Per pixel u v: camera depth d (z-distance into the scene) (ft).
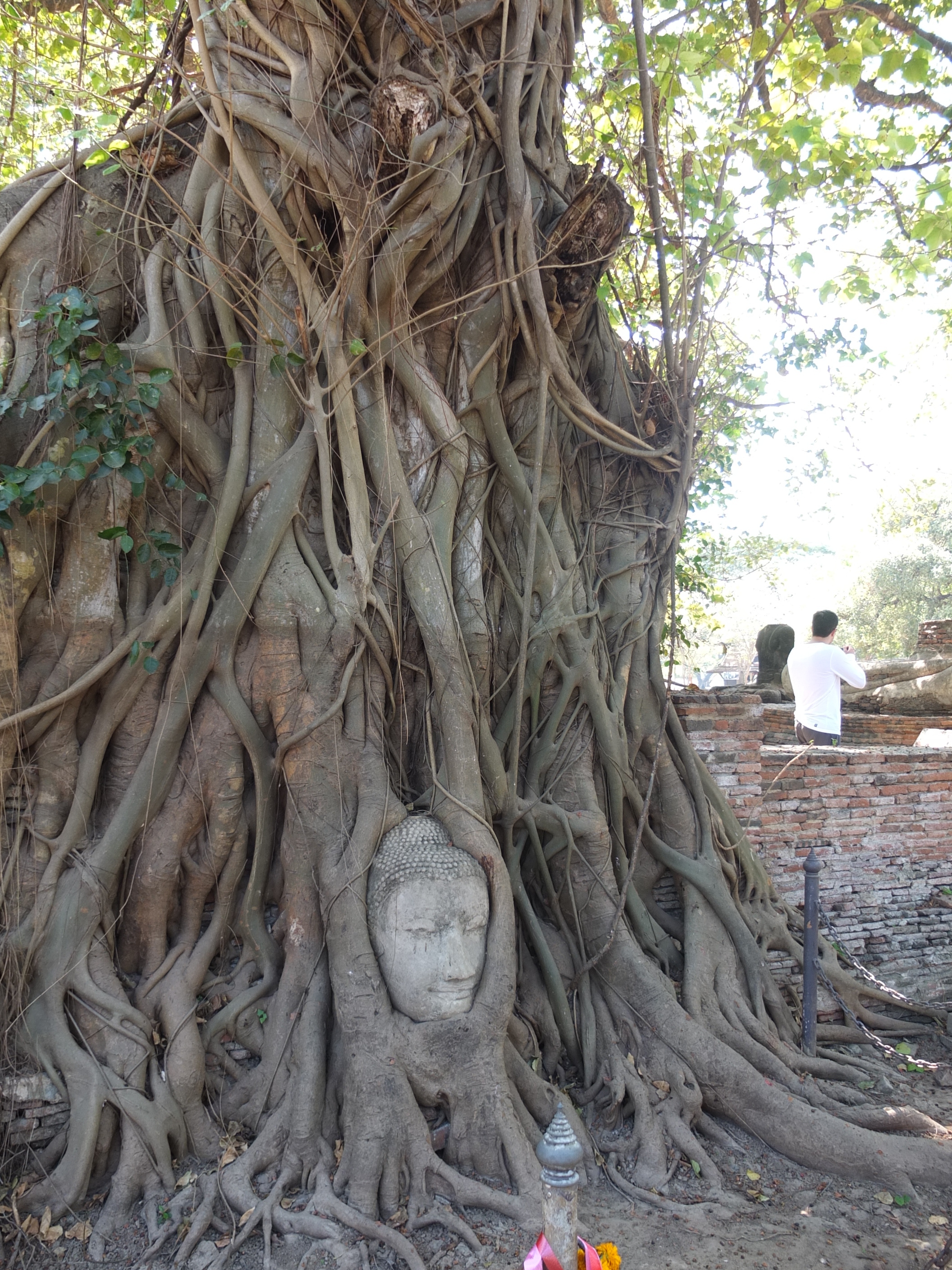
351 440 17.15
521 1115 15.23
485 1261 12.96
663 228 24.09
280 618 16.40
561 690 20.02
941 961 24.95
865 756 25.94
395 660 17.62
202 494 16.83
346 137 16.84
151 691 16.35
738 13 25.03
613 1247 9.36
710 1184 15.56
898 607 92.02
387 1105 14.40
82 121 18.30
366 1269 12.68
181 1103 14.90
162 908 16.01
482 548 19.48
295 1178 14.25
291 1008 15.76
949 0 26.84
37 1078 14.42
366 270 16.98
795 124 21.53
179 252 17.44
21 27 23.88
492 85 18.70
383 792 16.55
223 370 17.75
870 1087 18.85
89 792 15.79
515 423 20.17
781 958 21.93
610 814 20.24
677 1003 18.24
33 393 16.03
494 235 18.29
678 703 23.59
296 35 16.42
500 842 18.34
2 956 14.62
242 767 16.53
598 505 22.29
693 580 41.14
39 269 16.78
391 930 15.37
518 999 17.88
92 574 16.05
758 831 24.31
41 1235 13.39
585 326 22.04
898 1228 14.56
